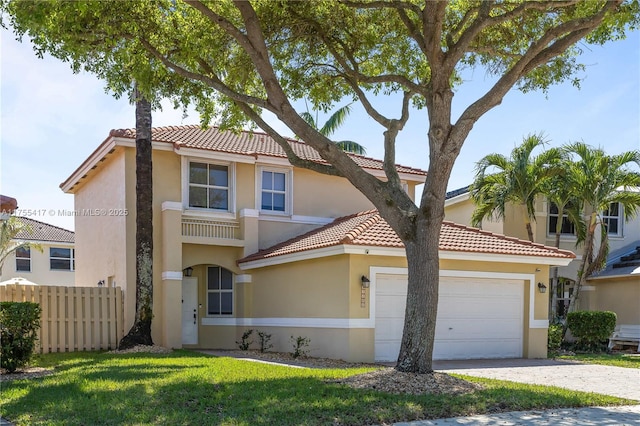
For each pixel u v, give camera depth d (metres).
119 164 19.22
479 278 16.70
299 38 14.17
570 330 20.59
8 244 25.86
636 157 20.33
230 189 20.12
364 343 14.75
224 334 20.00
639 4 11.85
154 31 12.38
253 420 7.61
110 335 17.81
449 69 11.13
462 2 13.58
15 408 8.34
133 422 7.49
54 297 16.94
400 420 7.97
